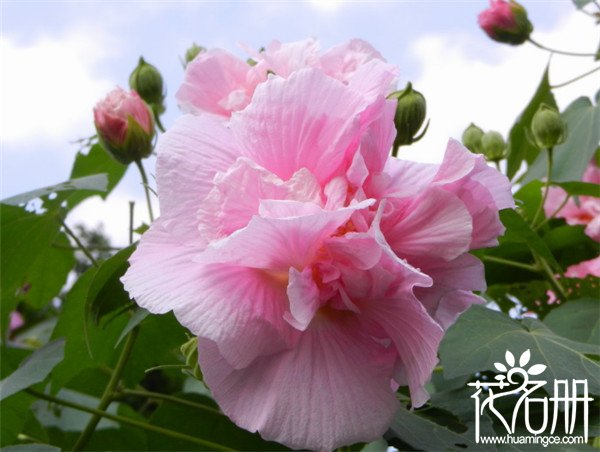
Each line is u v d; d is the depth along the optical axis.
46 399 0.38
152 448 0.41
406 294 0.24
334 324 0.25
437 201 0.24
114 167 0.52
